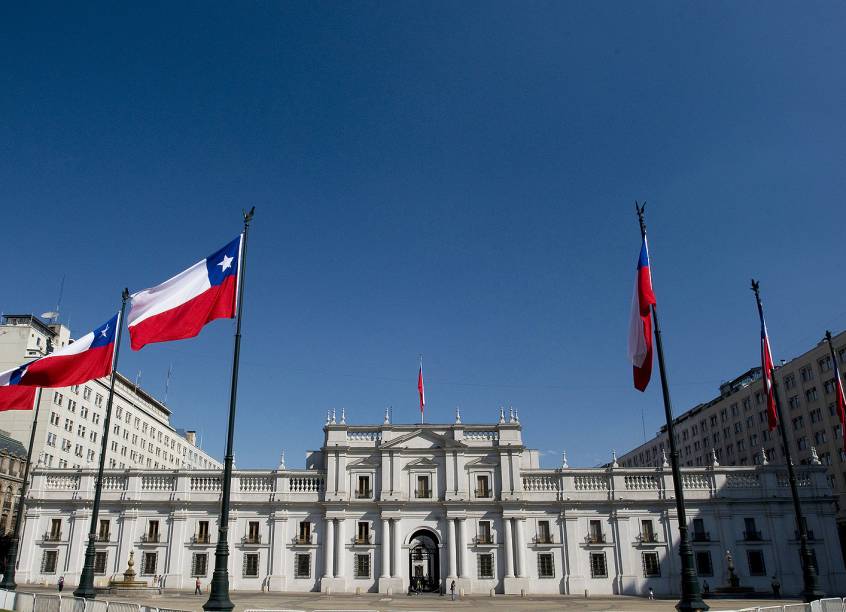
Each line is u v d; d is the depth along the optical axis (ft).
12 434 288.10
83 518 233.14
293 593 224.53
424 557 251.19
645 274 102.22
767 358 140.36
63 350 126.62
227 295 102.68
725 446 384.06
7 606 107.86
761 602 187.73
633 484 240.73
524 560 232.12
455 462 245.04
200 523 234.99
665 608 162.61
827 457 291.99
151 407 422.41
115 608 92.58
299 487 243.60
